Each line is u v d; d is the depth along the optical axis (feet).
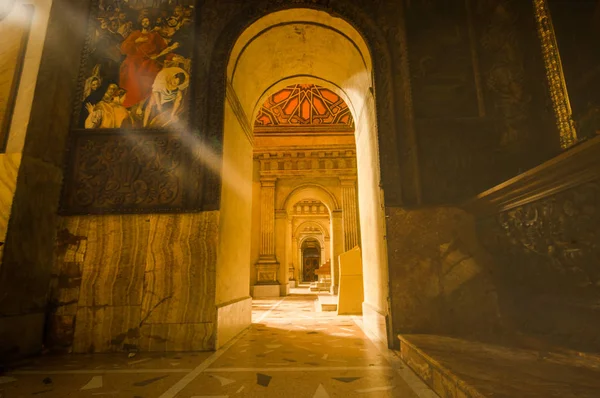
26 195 13.30
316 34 18.76
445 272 13.84
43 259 13.94
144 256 14.51
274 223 50.06
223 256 15.52
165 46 17.10
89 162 15.65
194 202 15.07
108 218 14.89
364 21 16.97
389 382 9.20
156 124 16.11
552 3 12.09
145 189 15.31
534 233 11.09
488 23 16.29
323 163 51.08
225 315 14.96
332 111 46.42
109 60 17.01
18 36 14.87
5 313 12.07
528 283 11.41
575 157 8.20
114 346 13.62
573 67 11.31
